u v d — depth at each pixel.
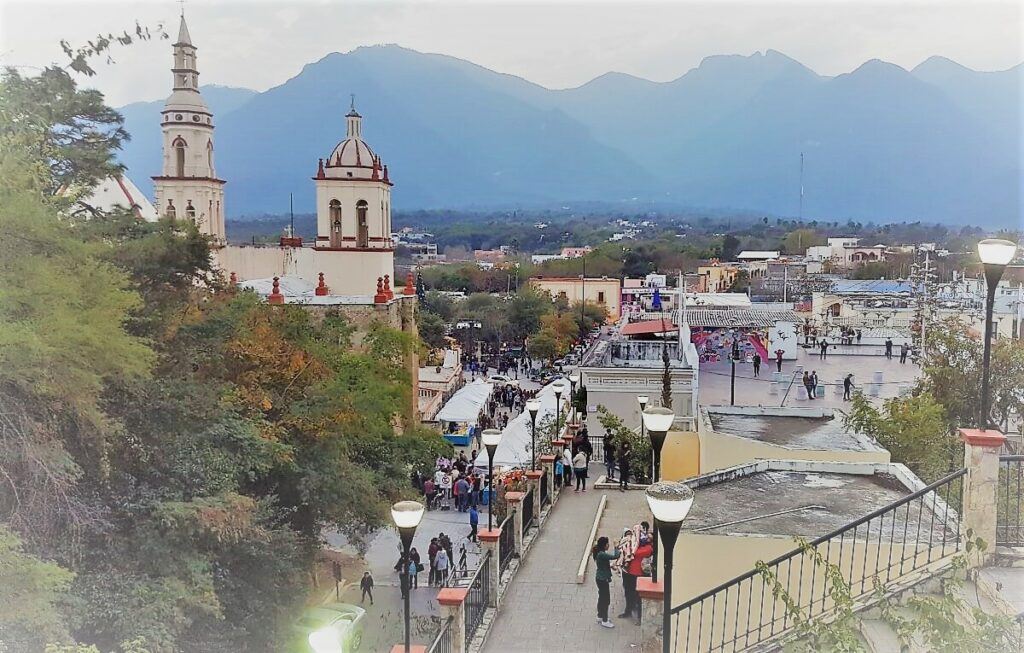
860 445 13.84
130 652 9.66
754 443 13.84
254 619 14.01
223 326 17.53
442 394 44.22
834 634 6.32
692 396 24.77
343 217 37.62
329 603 17.56
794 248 135.38
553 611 11.43
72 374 10.88
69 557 11.05
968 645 6.05
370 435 19.45
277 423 16.41
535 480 15.32
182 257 17.56
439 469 27.50
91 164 18.39
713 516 10.11
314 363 18.48
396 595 19.45
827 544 8.24
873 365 37.03
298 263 42.00
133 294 12.64
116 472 12.93
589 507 16.92
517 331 74.44
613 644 10.34
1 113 11.46
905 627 6.62
